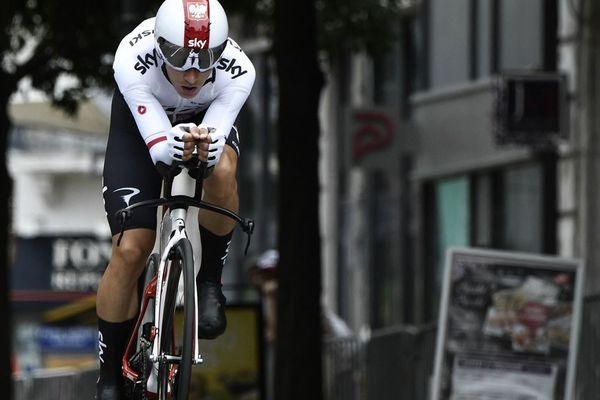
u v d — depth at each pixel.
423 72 57.25
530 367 29.91
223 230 15.70
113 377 16.00
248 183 72.94
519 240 50.34
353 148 44.78
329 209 65.88
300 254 33.53
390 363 34.59
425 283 57.41
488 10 52.44
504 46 51.34
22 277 72.88
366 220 62.53
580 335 31.20
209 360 32.38
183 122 16.30
